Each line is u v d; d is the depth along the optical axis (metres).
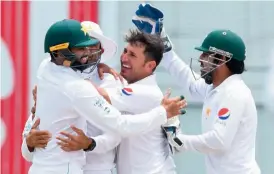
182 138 14.42
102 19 22.09
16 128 22.22
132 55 14.07
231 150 14.57
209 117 14.73
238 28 22.27
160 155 14.19
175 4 22.36
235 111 14.34
